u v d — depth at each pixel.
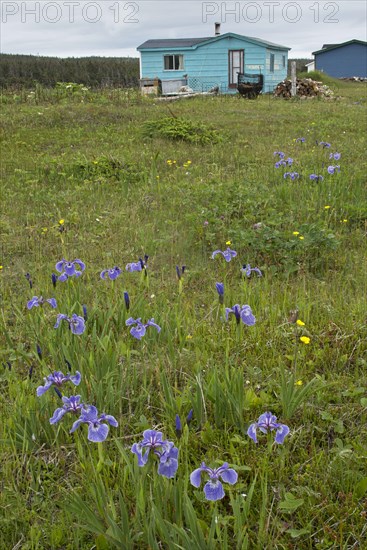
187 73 36.00
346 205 7.70
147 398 3.85
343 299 5.31
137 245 7.00
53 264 6.29
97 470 2.91
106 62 41.59
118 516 2.88
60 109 17.75
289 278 6.02
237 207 7.89
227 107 21.97
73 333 4.00
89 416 2.80
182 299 5.39
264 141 14.22
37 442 3.43
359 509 2.91
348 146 12.77
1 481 3.13
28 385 3.88
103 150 13.05
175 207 8.55
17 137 14.15
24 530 2.89
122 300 4.77
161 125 14.69
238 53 35.34
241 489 3.03
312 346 4.48
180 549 2.55
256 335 4.61
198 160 11.95
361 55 52.72
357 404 3.74
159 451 2.59
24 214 8.44
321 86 31.17
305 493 3.00
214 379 3.61
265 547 2.68
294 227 6.98
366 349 4.47
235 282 5.87
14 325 5.07
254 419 3.62
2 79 32.19
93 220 8.05
